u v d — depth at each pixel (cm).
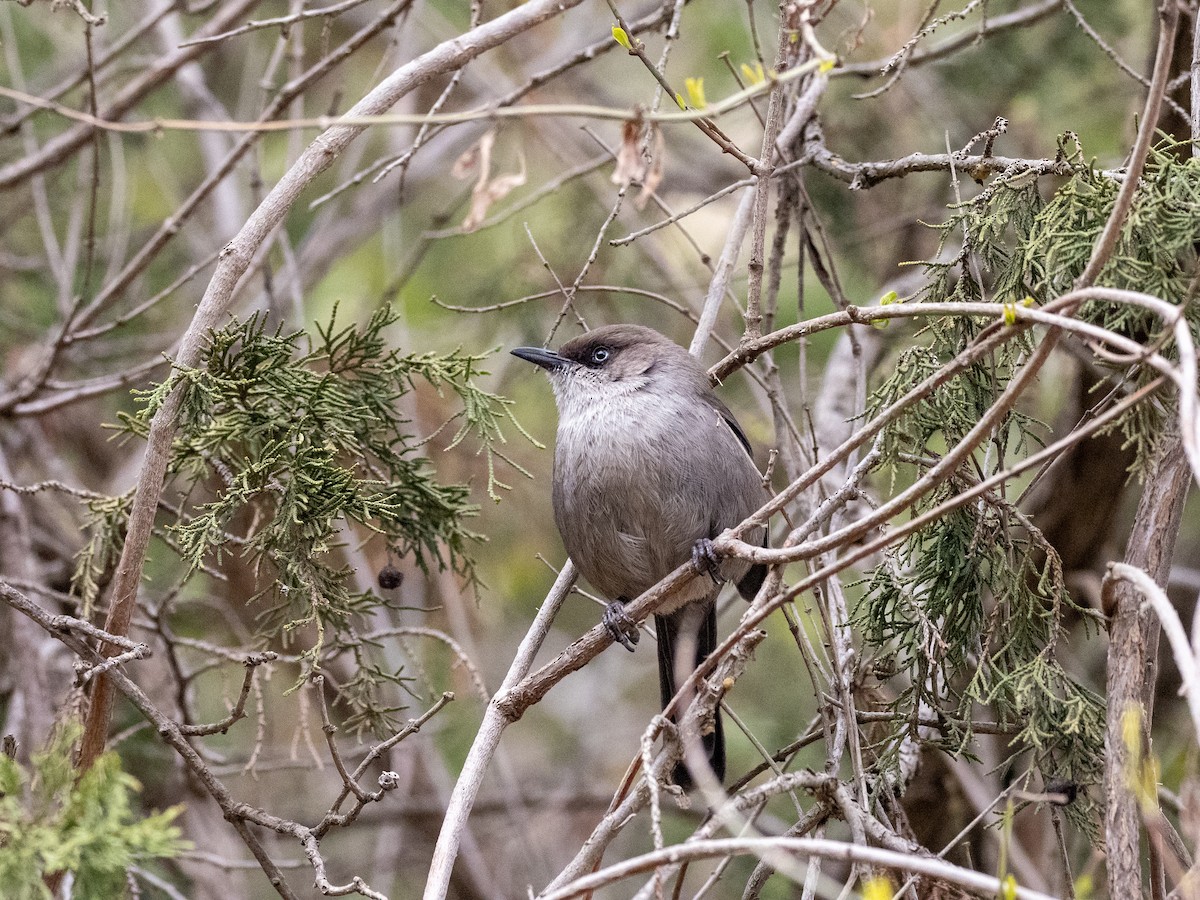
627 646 920
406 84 825
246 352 818
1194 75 814
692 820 1485
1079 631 1311
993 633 810
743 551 727
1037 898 582
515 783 1562
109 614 770
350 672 1352
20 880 577
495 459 1599
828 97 1417
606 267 1493
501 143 1661
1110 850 666
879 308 763
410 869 1532
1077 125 1449
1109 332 629
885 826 785
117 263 1400
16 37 1595
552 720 1791
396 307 1384
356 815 730
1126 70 955
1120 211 651
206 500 1190
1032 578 1080
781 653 1527
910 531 659
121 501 878
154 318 1577
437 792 1517
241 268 795
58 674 1159
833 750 804
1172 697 1241
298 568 800
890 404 820
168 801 1255
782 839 610
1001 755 1154
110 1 1650
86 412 1523
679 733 745
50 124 1590
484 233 1675
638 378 1017
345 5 937
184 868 1202
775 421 1023
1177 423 736
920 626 815
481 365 1555
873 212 1440
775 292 1054
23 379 1238
